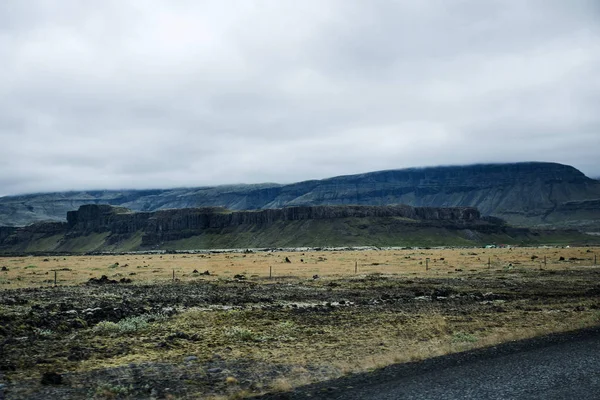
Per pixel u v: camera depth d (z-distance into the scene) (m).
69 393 19.75
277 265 108.88
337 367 23.77
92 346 28.62
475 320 36.56
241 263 119.62
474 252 177.38
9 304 44.56
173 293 55.47
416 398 19.05
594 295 51.62
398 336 31.00
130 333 32.66
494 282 65.50
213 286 63.84
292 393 19.81
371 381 21.36
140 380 21.69
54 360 25.12
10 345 28.58
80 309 42.06
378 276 76.50
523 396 19.23
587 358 24.70
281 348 28.11
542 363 23.88
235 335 31.61
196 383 21.31
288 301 48.97
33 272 90.88
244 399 19.20
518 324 34.56
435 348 27.14
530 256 130.62
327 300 49.69
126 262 134.62
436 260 118.56
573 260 110.38
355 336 31.22
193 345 28.95
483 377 21.70
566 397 19.12
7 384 20.86
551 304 45.06
